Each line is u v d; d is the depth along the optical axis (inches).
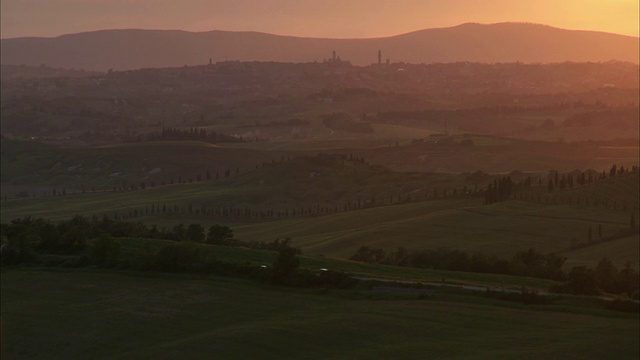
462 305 6063.0
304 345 5329.7
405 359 5009.8
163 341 5570.9
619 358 4995.1
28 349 5482.3
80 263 7495.1
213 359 5206.7
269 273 6815.9
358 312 5920.3
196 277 6983.3
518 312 5895.7
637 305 5925.2
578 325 5595.5
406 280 6953.7
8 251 7642.7
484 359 4921.3
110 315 6102.4
